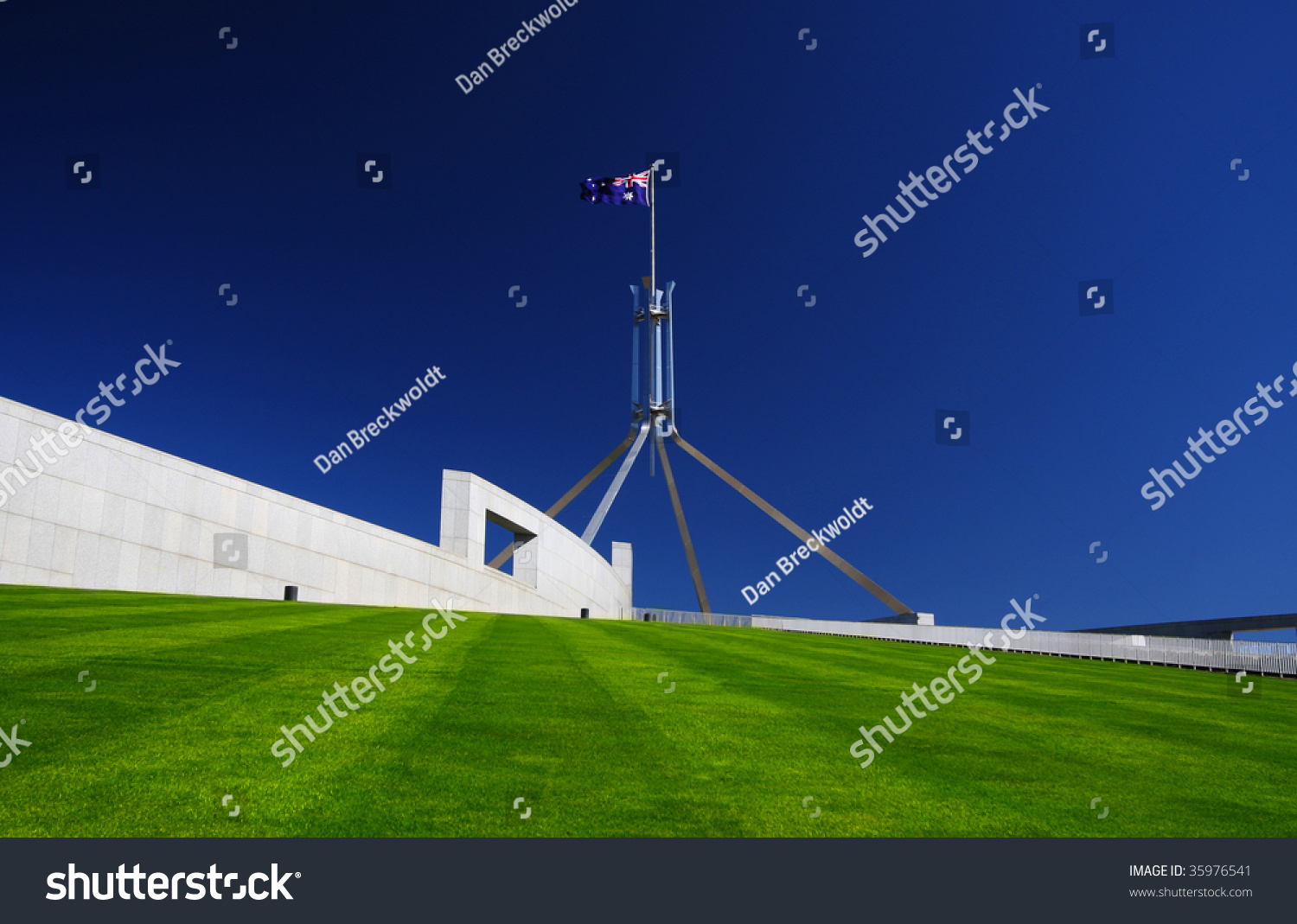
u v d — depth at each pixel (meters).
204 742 7.28
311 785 6.45
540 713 9.16
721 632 26.53
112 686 9.09
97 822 5.66
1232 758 9.07
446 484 46.06
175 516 31.25
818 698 11.40
